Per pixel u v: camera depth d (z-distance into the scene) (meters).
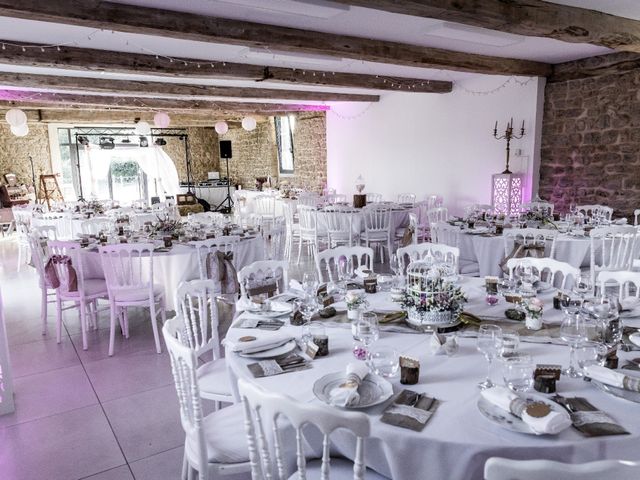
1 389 2.80
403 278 2.90
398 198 8.59
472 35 4.38
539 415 1.33
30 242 4.25
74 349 3.79
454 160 7.97
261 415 1.44
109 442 2.53
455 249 3.40
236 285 3.99
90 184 13.26
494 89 7.12
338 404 1.48
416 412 1.43
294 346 1.96
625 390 1.51
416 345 1.98
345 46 4.68
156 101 8.98
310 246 7.38
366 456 1.42
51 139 12.52
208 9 3.76
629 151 5.80
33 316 4.61
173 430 2.63
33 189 12.00
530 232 4.06
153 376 3.29
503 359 1.67
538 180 6.80
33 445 2.51
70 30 4.32
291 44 4.38
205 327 2.51
